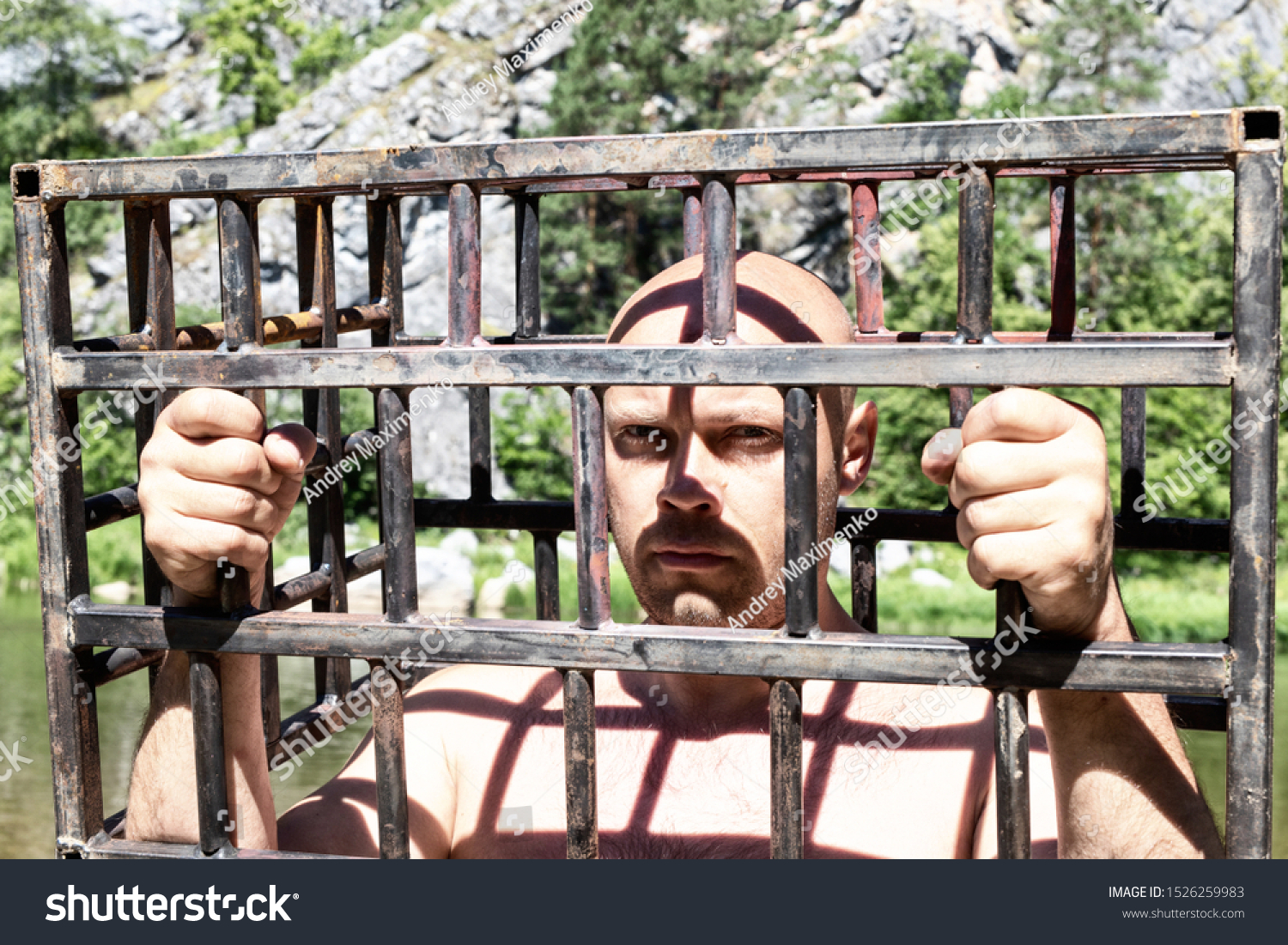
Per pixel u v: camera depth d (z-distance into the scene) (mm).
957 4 34000
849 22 34562
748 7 31922
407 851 931
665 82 31438
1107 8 29156
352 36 38594
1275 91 29594
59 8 35781
